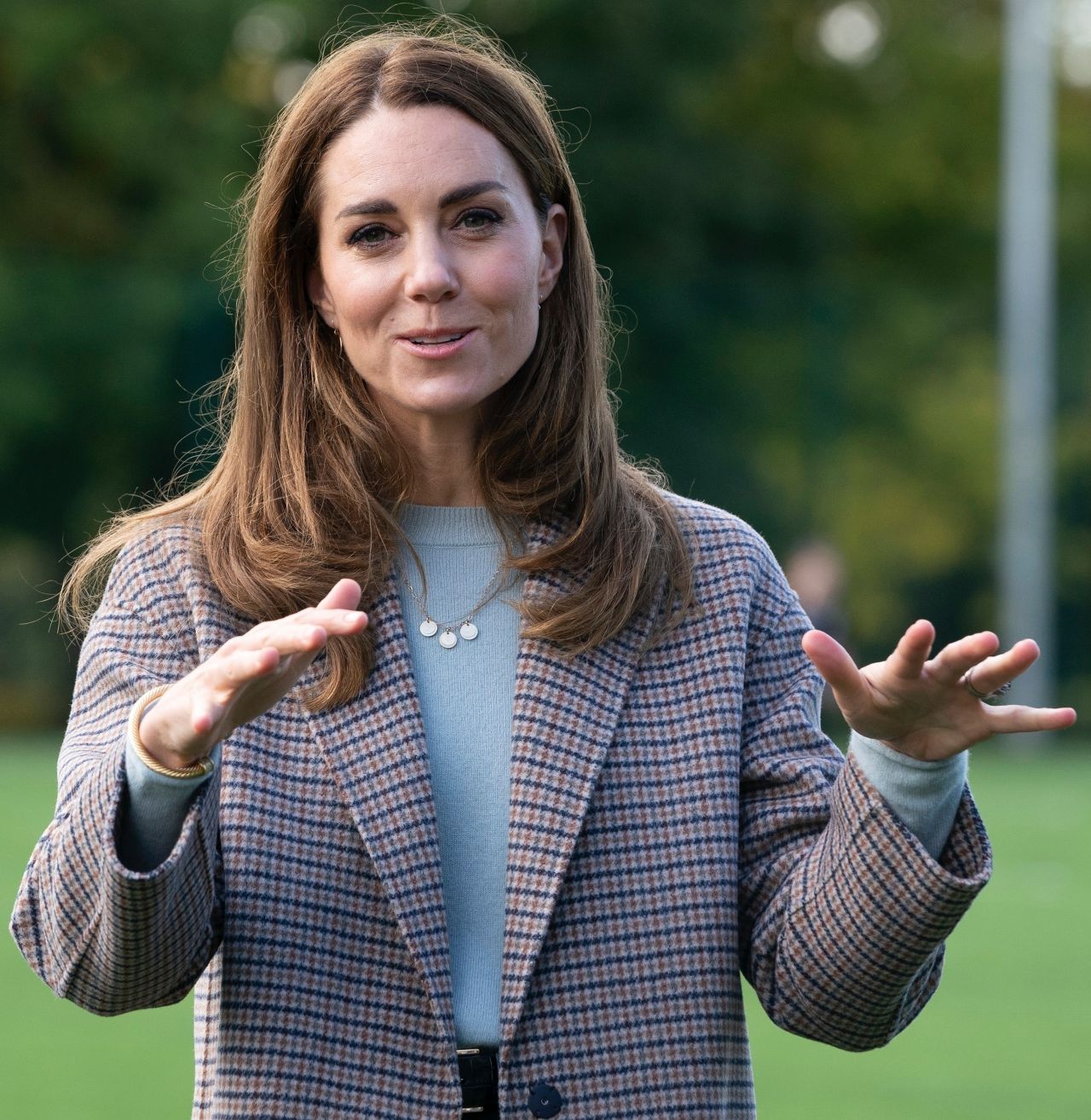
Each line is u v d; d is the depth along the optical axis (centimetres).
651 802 841
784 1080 2267
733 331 6856
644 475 962
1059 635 7212
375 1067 806
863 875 795
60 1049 2408
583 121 8431
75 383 6562
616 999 820
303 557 857
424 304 852
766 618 898
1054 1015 2648
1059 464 7281
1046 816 4731
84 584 923
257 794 822
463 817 841
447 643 869
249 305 906
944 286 9994
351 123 870
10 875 3531
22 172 7981
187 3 7894
